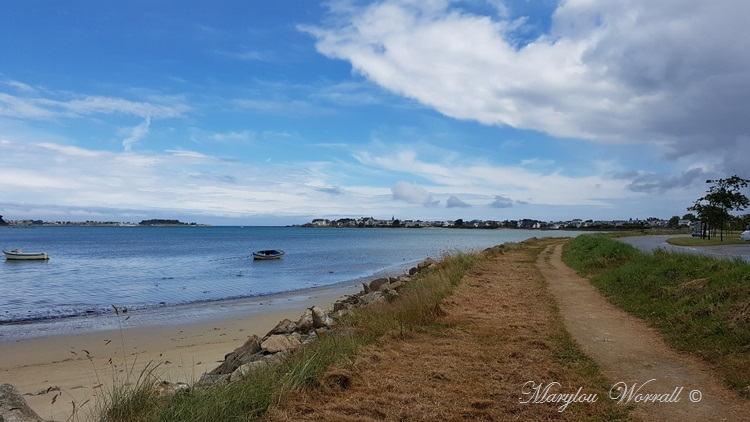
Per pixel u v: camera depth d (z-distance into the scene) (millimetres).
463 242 85938
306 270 37562
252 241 99125
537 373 6141
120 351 12711
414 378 5949
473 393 5441
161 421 4551
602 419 4738
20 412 4398
